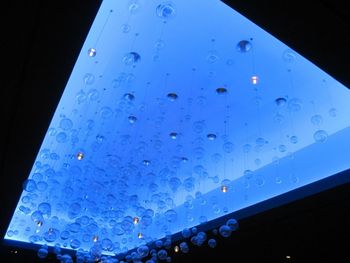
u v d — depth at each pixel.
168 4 2.30
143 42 3.59
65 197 4.93
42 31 2.71
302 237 5.70
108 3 3.12
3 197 5.19
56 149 5.05
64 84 3.23
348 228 5.18
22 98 3.41
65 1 2.46
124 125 4.75
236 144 5.25
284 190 5.14
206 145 5.30
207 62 3.83
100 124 4.69
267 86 4.21
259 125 4.86
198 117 4.71
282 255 6.57
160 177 4.35
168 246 4.61
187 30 3.46
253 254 6.66
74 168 4.38
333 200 4.50
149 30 3.45
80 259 4.80
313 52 2.71
